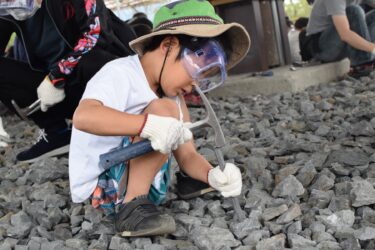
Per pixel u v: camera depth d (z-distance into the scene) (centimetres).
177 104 157
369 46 365
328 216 147
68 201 192
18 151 285
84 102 144
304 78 376
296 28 516
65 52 228
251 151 222
